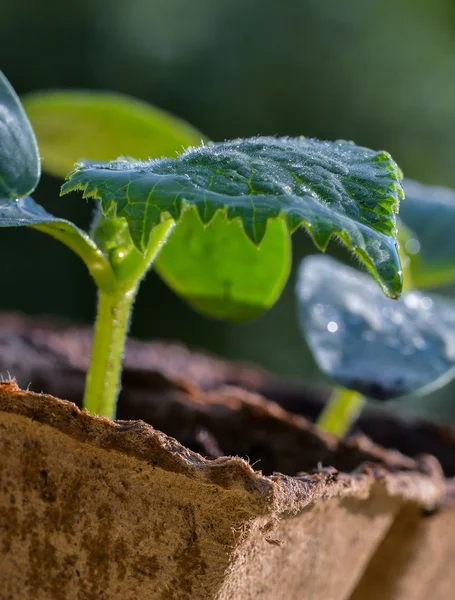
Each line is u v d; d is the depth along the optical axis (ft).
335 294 1.10
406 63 4.21
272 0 4.01
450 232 1.13
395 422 1.20
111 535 0.91
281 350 3.53
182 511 0.89
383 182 0.91
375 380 1.04
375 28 4.22
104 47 3.78
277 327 3.52
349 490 0.95
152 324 3.42
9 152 0.93
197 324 3.46
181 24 3.90
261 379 1.32
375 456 1.05
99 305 0.98
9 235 3.28
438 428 1.20
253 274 1.08
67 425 0.90
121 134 1.15
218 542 0.89
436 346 1.07
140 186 0.89
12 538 0.92
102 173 0.90
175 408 1.10
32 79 3.67
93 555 0.91
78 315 3.35
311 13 4.08
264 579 0.93
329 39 4.11
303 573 0.96
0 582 0.93
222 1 3.96
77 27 3.74
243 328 3.50
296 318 3.53
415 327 1.08
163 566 0.90
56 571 0.92
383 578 1.05
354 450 1.05
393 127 4.17
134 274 0.97
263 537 0.90
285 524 0.92
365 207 0.89
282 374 3.52
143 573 0.91
